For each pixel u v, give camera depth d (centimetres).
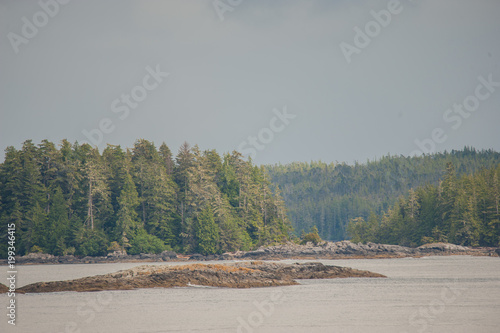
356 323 15600
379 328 15000
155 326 15262
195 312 17100
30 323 15662
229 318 16238
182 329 14888
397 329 14900
